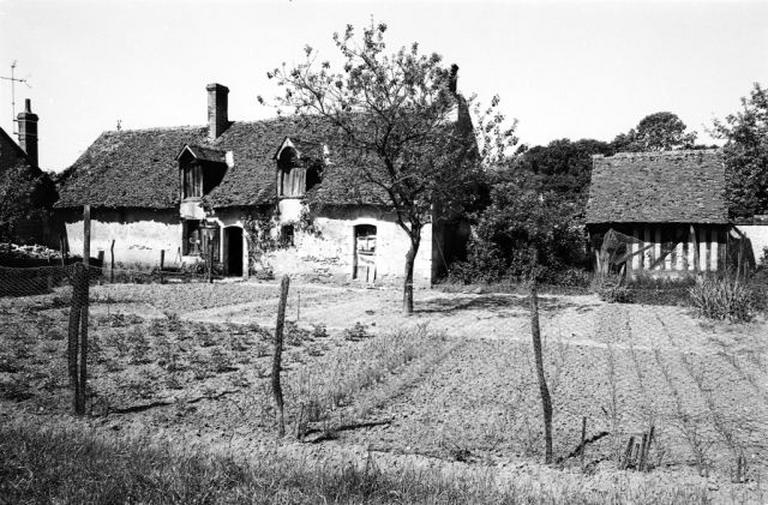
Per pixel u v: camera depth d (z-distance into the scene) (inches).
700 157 951.0
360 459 252.5
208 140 1151.6
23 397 339.9
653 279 842.2
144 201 1078.4
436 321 611.5
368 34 606.9
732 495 213.8
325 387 359.9
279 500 203.5
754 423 308.0
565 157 2003.0
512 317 639.1
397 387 366.3
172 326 550.6
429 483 219.1
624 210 887.7
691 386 375.6
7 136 1113.4
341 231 932.6
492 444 274.5
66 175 1234.0
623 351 473.4
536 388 366.9
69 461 233.3
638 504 205.6
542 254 918.4
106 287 852.6
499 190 913.5
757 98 1194.6
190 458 237.1
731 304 621.0
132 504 202.8
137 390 356.8
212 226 1020.5
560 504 205.2
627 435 288.2
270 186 982.4
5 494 203.8
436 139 626.8
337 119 621.3
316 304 730.8
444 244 959.6
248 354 455.8
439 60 611.2
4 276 735.7
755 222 1026.1
